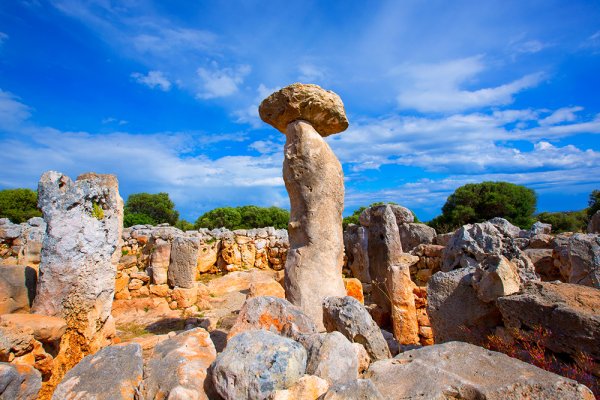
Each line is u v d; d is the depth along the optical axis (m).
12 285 4.06
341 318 3.01
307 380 2.07
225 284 10.29
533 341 3.00
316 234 4.30
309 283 4.18
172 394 2.14
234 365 2.16
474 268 3.95
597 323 2.63
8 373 2.54
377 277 6.80
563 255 6.29
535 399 2.00
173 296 8.05
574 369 2.65
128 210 33.19
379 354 2.86
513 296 3.25
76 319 4.25
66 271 4.22
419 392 2.12
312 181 4.36
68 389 2.33
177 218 35.44
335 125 4.82
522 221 22.03
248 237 13.59
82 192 4.53
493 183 23.92
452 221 23.16
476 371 2.31
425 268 8.91
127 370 2.46
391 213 6.78
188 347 2.74
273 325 3.03
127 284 8.32
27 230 11.26
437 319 3.90
